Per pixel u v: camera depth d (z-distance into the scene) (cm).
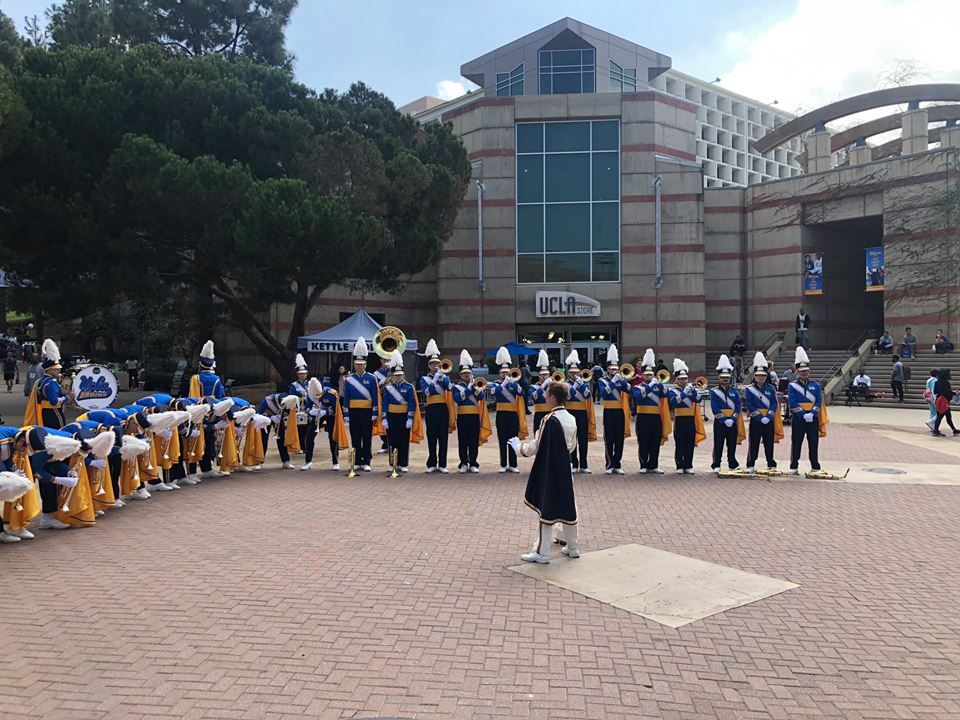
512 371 1327
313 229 1908
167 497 1037
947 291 2959
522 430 1305
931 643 514
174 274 2188
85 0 3225
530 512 937
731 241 3588
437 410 1277
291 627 536
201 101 2053
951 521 892
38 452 812
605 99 3247
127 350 3925
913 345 2880
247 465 1272
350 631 529
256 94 2169
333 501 1008
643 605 587
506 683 447
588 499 1035
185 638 515
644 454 1284
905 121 3300
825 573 676
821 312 3469
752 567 695
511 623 546
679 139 3353
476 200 3278
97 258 1977
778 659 485
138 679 450
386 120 2486
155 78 2027
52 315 2158
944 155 2988
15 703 419
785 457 1489
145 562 705
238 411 1244
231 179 1873
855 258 3609
